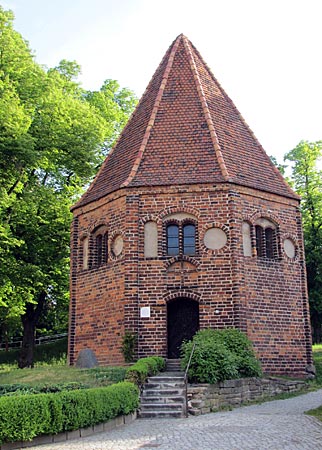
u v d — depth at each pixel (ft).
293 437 40.19
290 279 76.95
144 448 38.04
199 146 77.41
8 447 39.01
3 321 128.47
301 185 132.46
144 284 71.51
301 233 80.79
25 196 96.99
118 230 74.90
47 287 112.57
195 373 58.44
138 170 76.18
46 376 62.80
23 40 99.25
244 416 51.16
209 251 71.26
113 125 120.67
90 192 83.71
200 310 69.87
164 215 73.20
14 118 80.84
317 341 141.90
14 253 103.71
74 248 83.41
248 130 85.30
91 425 45.21
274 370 71.56
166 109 82.28
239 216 72.69
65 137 96.48
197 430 44.68
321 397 64.23
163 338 69.77
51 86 98.32
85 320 78.13
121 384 51.62
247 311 70.23
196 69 87.20
